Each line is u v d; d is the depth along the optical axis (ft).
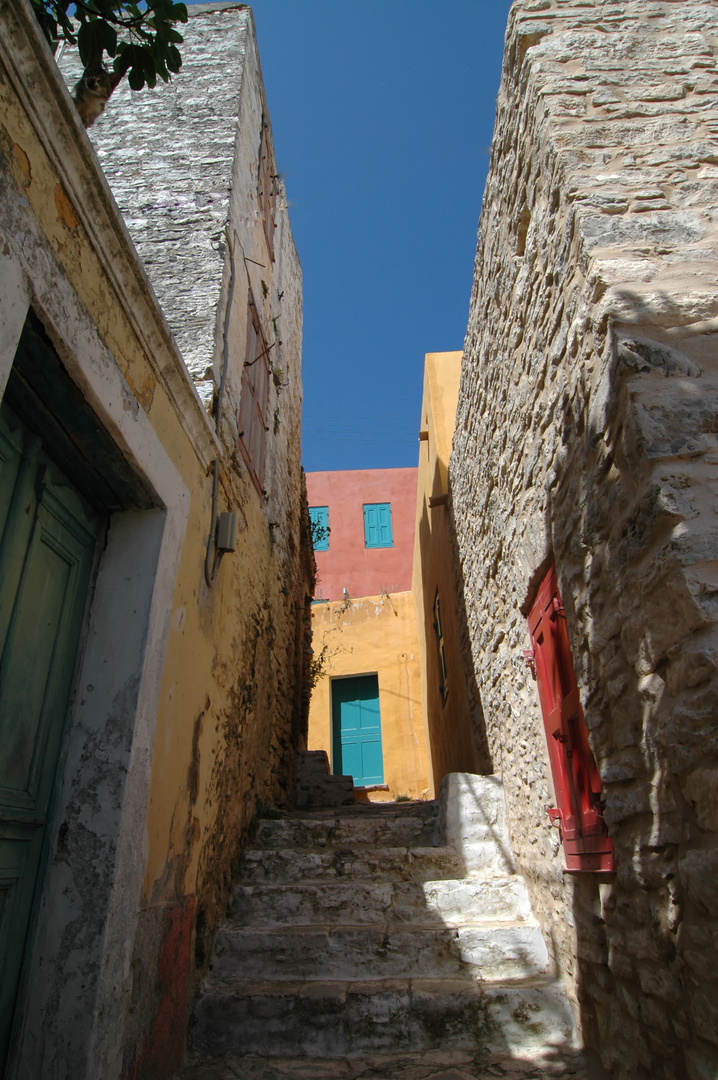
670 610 5.93
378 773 37.42
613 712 7.30
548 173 9.09
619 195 8.11
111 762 7.34
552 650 10.11
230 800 12.19
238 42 17.66
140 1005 7.58
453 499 21.62
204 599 10.62
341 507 48.96
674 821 5.94
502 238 12.12
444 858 12.82
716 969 5.24
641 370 6.68
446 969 10.32
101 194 6.91
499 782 13.98
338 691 39.42
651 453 6.26
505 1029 9.18
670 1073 6.21
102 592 8.25
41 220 6.07
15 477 6.83
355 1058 9.00
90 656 7.89
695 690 5.54
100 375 7.03
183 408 9.66
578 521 8.34
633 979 7.04
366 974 10.31
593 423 7.67
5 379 5.26
